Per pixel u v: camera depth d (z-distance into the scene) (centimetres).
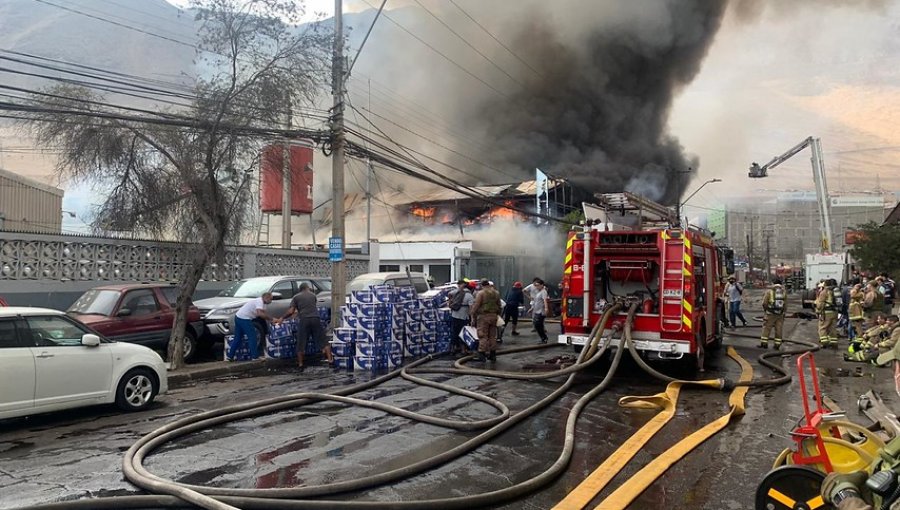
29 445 629
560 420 725
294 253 2042
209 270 1727
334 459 568
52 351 711
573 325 1099
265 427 690
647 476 509
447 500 436
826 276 3088
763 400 847
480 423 675
